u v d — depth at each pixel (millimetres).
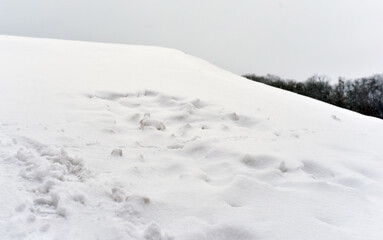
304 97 12008
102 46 16562
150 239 2416
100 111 6184
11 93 6359
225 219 2799
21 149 3648
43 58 10781
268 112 7406
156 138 5078
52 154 3695
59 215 2641
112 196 3014
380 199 3555
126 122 5914
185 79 10555
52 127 4867
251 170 4023
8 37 14945
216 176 3900
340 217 3025
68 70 9422
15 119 4949
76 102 6449
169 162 4117
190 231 2549
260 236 2629
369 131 6887
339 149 5320
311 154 4820
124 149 4477
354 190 3572
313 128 6539
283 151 4828
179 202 3031
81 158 3703
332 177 4230
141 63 12828
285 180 3803
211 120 6445
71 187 3031
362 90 27531
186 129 5598
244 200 3197
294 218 2906
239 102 8047
